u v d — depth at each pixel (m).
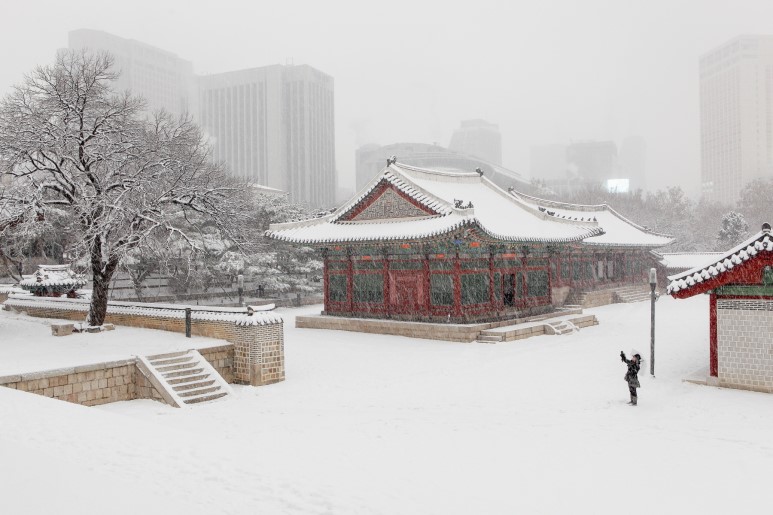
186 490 9.77
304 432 17.06
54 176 29.50
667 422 17.91
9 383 18.53
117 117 31.77
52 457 10.77
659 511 11.03
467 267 36.97
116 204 28.09
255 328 24.28
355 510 9.52
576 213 69.56
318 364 28.28
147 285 58.81
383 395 22.20
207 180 33.06
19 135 28.02
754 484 12.59
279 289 61.31
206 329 26.33
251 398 22.08
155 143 31.22
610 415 18.86
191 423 18.36
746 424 17.52
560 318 41.62
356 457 14.10
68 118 28.95
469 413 19.41
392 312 38.97
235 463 11.62
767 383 21.30
